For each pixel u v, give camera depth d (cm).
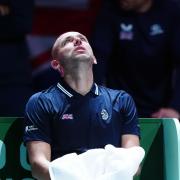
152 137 1002
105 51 1349
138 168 962
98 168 883
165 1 1373
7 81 1309
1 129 980
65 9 1664
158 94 1352
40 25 1661
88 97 940
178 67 1358
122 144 951
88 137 932
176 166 966
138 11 1357
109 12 1367
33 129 933
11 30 1308
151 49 1341
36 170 909
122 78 1355
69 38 951
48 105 935
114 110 947
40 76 1606
